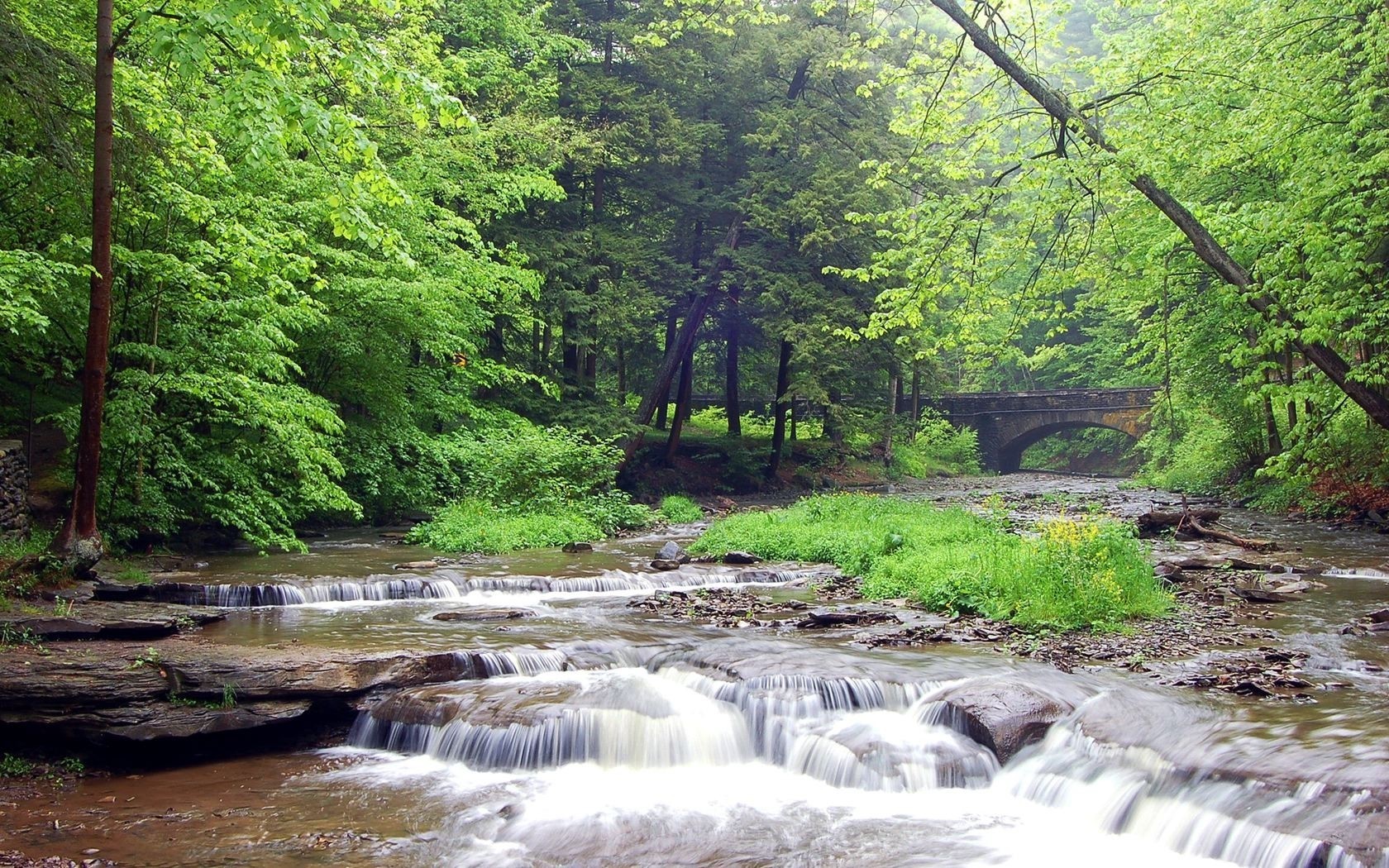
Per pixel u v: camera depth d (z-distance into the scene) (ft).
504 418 88.84
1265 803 23.39
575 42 99.40
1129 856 23.44
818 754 29.58
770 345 132.26
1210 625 41.22
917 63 62.49
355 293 65.92
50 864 22.31
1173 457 132.05
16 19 38.01
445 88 73.31
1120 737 27.76
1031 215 62.08
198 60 36.22
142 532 55.88
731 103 113.91
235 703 30.96
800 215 103.71
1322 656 36.06
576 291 98.63
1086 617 41.32
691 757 30.35
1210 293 85.30
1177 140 56.24
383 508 78.02
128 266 45.24
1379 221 53.36
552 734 30.04
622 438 108.17
